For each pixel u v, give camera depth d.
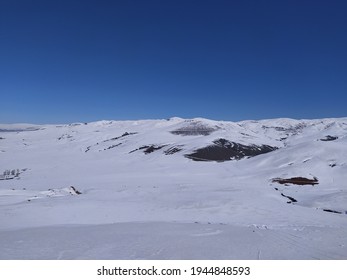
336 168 74.94
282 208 40.44
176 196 49.69
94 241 17.78
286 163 84.00
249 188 59.16
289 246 17.20
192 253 15.54
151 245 17.00
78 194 56.84
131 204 42.44
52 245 16.86
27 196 50.00
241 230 21.92
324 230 22.78
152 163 119.12
